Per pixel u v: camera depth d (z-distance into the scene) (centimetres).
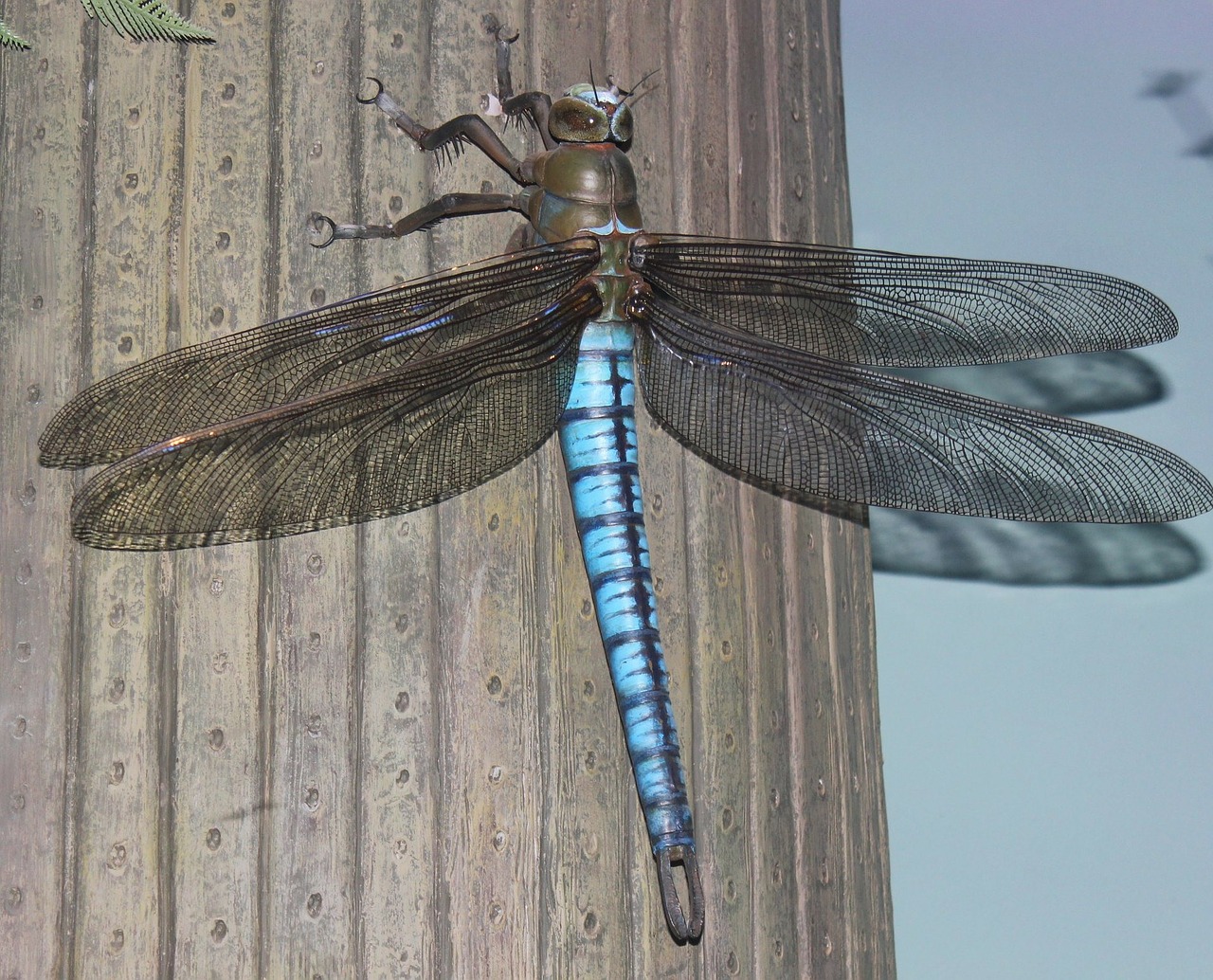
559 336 421
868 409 425
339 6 427
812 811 435
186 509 413
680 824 414
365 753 420
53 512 422
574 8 431
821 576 440
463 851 421
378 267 425
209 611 420
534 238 427
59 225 424
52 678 420
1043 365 483
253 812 419
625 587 419
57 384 423
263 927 418
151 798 419
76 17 426
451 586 423
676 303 425
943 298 428
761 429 426
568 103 423
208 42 425
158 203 424
